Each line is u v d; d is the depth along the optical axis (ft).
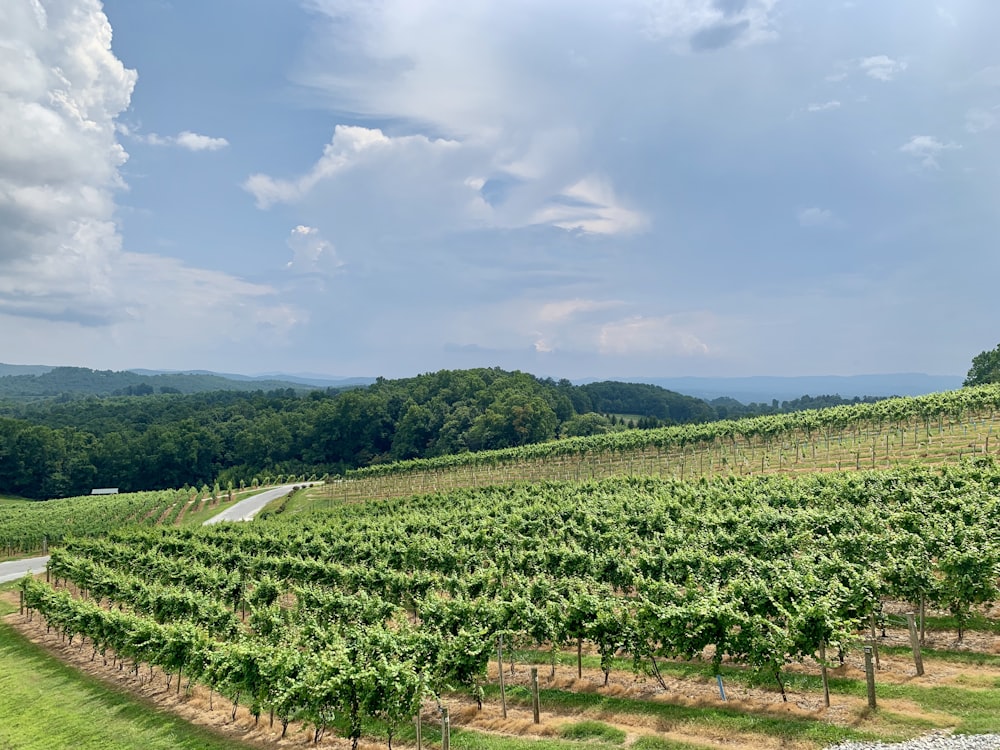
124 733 72.23
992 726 47.32
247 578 122.11
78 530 234.17
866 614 62.34
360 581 100.37
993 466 112.98
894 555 72.43
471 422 459.32
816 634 54.75
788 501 111.34
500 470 285.64
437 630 67.41
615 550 91.81
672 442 224.53
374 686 56.59
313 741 64.54
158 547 155.53
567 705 63.36
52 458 442.50
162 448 453.17
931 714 50.60
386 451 501.97
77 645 110.73
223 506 327.26
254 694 65.92
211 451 484.33
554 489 182.19
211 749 65.31
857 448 189.98
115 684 89.71
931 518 83.25
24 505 336.90
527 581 87.76
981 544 68.74
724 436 228.22
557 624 67.87
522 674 74.38
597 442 260.83
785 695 57.82
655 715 57.77
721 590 71.41
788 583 62.44
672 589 65.92
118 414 608.19
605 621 63.67
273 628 82.12
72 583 156.15
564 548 94.99
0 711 83.41
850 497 106.11
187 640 76.95
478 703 66.54
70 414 617.62
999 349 313.12
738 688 61.62
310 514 217.36
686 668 68.54
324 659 59.41
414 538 120.16
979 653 62.44
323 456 485.56
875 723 50.34
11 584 166.61
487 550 114.32
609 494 150.10
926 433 190.39
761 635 56.65
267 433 499.92
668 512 118.01
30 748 70.69
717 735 52.54
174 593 98.27
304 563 111.04
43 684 92.53
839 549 77.56
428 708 68.54
